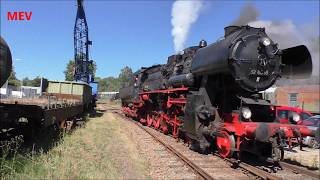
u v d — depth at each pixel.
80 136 16.06
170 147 13.69
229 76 12.67
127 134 17.98
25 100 17.47
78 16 49.38
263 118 12.25
